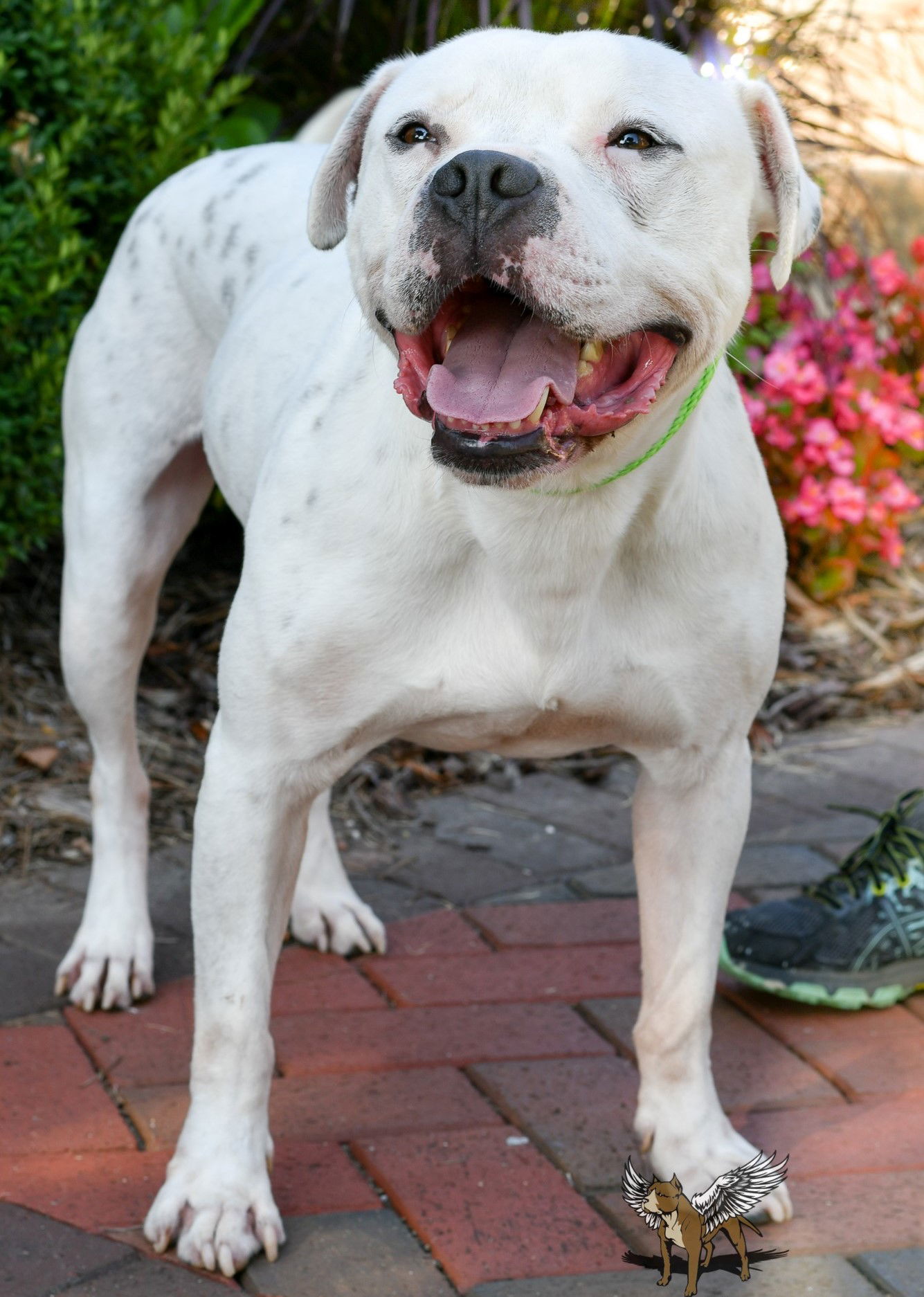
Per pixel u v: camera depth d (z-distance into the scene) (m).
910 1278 2.04
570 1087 2.52
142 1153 2.31
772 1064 2.64
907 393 4.94
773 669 2.23
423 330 1.80
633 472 1.97
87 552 2.87
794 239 2.04
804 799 3.84
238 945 2.12
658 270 1.83
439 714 2.16
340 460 2.10
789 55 5.23
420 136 1.93
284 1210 2.17
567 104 1.86
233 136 4.57
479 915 3.17
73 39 3.79
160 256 2.97
